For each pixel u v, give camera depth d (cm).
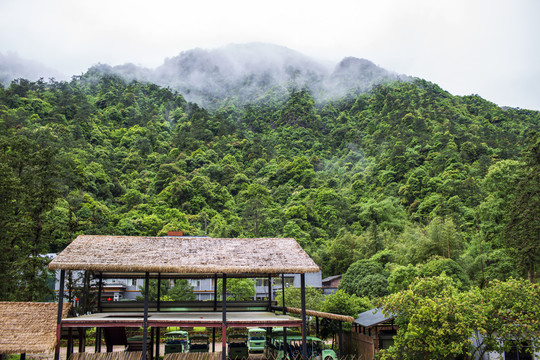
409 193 10769
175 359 1892
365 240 7525
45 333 1875
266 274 2750
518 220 3803
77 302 3662
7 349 1772
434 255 4819
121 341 2458
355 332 2583
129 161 13725
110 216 9356
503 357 2075
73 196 9006
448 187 9806
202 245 2173
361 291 5047
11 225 3092
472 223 7506
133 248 2072
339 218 10588
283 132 19100
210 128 17738
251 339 2962
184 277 2748
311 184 13388
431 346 1916
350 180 13438
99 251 1995
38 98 15150
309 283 6247
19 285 3234
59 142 11481
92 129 14938
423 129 15062
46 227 3522
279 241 2270
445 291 2136
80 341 2162
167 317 2144
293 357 2294
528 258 3684
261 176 14600
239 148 16500
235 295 5241
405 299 2089
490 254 4975
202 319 1966
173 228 9131
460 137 13475
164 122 18250
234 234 9281
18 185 3200
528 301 2000
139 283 5653
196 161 14050
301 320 1978
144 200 11331
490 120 17475
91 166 11475
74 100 16188
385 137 16162
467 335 1908
